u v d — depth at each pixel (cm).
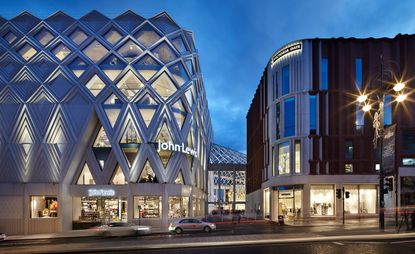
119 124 5100
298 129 4797
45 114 5059
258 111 6931
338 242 2106
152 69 5350
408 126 4559
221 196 13500
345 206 4644
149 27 5609
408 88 4612
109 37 5509
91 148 5212
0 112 5050
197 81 6225
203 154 7112
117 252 1928
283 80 5100
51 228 4731
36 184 4816
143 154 5044
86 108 5125
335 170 4644
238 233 3133
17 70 5200
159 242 2286
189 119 5628
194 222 3569
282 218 4031
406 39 4694
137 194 4931
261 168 6419
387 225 3353
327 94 4762
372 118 4675
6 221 4738
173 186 5062
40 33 5481
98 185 5009
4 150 4938
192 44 6241
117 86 5244
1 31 5472
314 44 4853
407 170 4484
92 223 4962
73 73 5216
